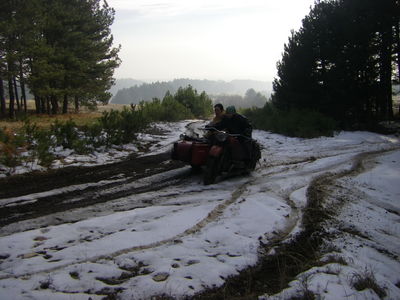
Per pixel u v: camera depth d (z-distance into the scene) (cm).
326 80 1916
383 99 2072
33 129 1068
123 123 1291
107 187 729
